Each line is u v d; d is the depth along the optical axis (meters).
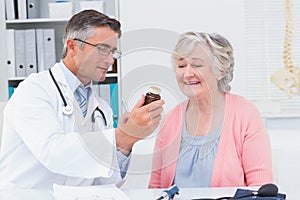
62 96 1.85
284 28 3.58
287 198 1.55
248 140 1.97
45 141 1.69
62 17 3.54
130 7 3.47
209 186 1.92
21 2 3.54
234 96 2.09
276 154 2.18
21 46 3.48
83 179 1.84
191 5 3.46
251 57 3.58
